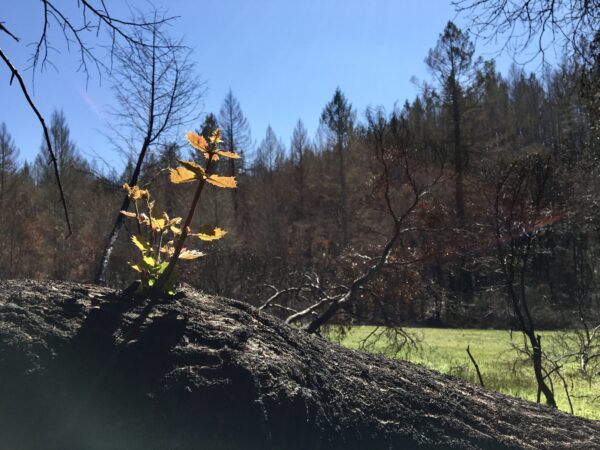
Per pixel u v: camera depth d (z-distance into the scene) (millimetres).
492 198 7699
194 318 2898
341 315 9250
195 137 2846
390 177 9492
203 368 2535
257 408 2432
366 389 2961
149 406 2330
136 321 2734
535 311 17141
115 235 6219
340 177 38281
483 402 3311
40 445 2111
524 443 2926
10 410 2176
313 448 2488
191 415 2348
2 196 27844
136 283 3062
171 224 3250
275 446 2391
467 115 33438
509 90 38250
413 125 38219
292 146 48656
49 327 2516
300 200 43438
